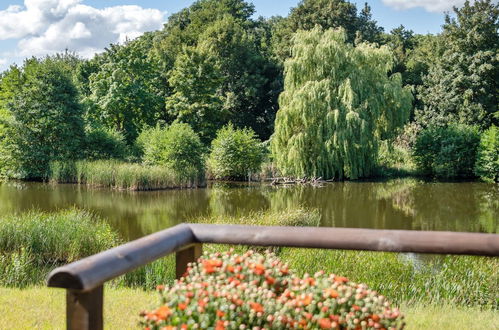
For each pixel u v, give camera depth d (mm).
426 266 9328
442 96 38094
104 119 37656
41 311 5180
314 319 2479
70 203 21609
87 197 23469
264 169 31125
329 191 25891
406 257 10039
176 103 39469
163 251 2719
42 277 9250
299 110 28828
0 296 5902
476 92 36875
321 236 2875
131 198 23328
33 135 31312
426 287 8086
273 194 24844
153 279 8695
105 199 22922
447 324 4637
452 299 7578
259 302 2477
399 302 7148
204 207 20797
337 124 28422
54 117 31141
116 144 32875
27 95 31562
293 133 29547
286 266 2852
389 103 30531
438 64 39312
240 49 44000
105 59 41656
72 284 2127
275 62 45656
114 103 37094
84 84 44688
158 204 21578
